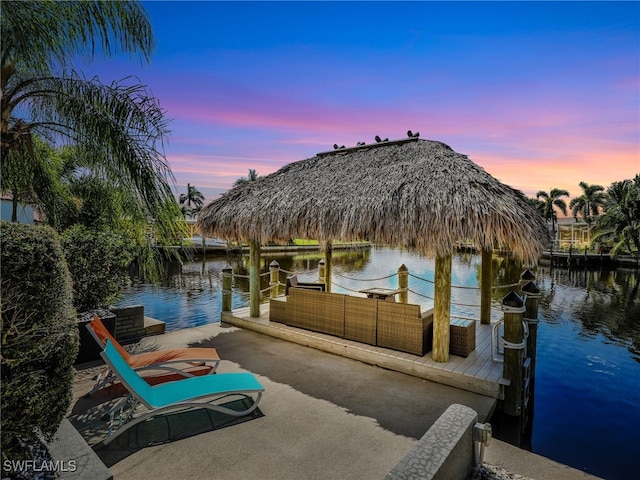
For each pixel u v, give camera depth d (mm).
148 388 3293
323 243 5695
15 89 3494
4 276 1960
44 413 2088
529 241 3967
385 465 2795
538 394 6082
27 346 1996
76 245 5562
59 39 3391
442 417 2594
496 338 5832
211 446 3016
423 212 4316
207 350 4281
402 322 5055
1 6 2996
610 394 6078
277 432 3258
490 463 2994
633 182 32344
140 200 4090
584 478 2818
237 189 7266
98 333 3453
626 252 30375
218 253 36312
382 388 4289
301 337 5887
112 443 3025
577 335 10141
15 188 4605
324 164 6578
